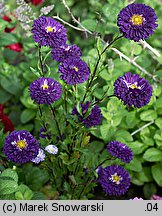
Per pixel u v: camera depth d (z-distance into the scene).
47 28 0.29
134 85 0.29
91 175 0.34
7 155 0.29
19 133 0.30
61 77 0.29
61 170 0.34
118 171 0.32
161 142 0.39
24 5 0.37
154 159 0.38
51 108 0.32
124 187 0.32
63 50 0.31
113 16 0.39
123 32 0.28
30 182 0.36
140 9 0.27
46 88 0.29
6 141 0.30
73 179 0.33
